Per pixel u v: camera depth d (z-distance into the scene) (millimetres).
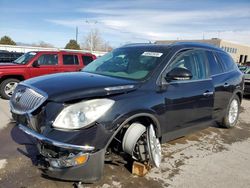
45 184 3119
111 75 3734
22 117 3047
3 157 3758
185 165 3904
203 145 4805
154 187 3223
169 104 3586
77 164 2717
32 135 2822
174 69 3586
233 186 3410
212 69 4770
